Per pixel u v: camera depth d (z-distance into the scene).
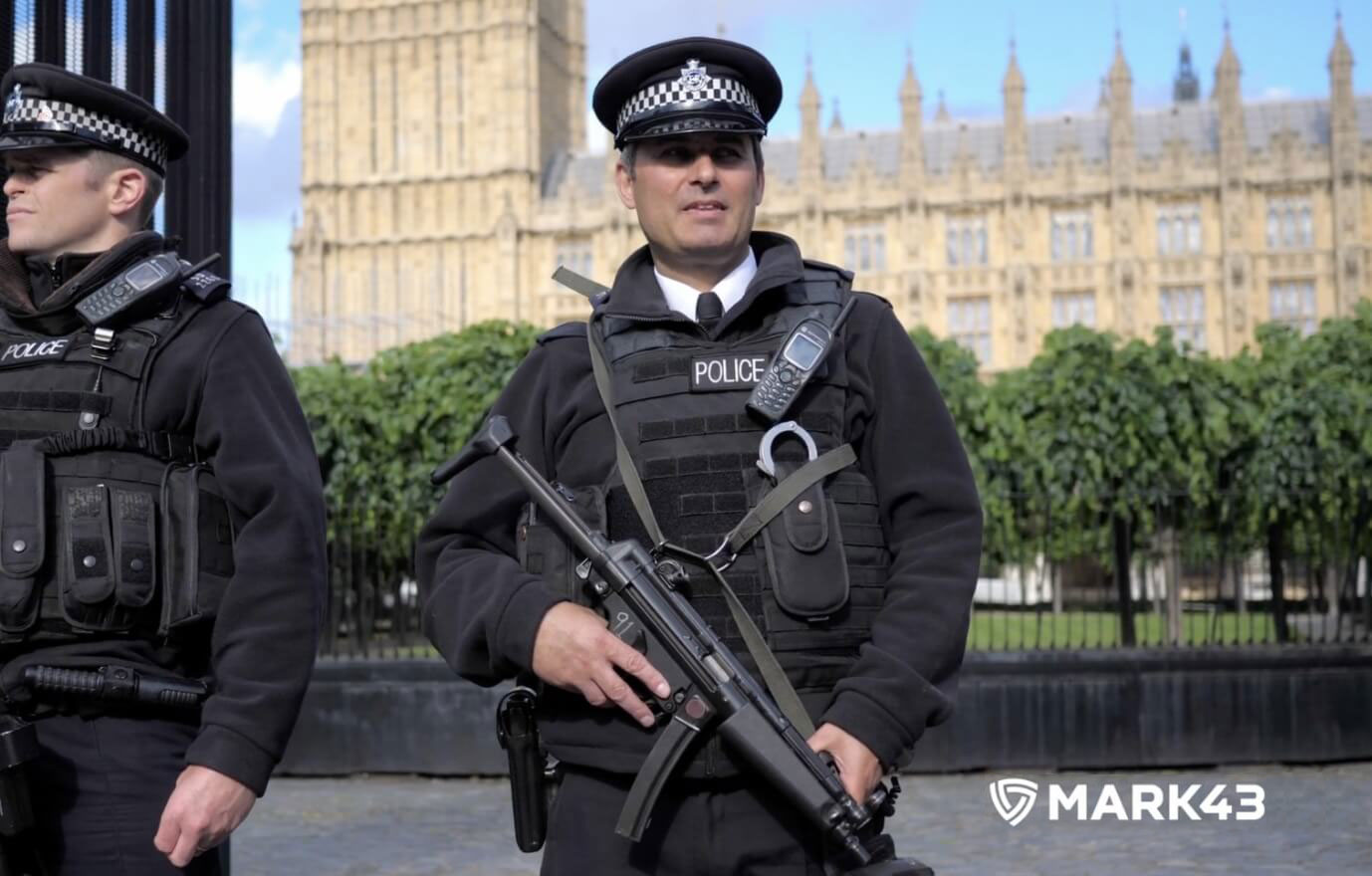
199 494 2.66
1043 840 8.02
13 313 2.74
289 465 2.70
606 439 2.58
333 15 68.75
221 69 5.49
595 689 2.33
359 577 12.07
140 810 2.54
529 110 67.25
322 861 7.73
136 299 2.70
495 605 2.43
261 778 2.52
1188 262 61.34
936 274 63.22
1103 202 61.97
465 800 9.91
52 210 2.78
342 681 11.09
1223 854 7.48
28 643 2.55
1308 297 60.56
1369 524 11.77
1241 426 16.38
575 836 2.46
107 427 2.64
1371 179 60.12
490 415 2.65
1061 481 15.94
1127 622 12.06
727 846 2.38
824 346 2.53
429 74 68.12
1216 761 10.56
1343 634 13.33
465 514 2.64
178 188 5.20
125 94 2.84
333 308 67.81
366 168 68.19
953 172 63.16
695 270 2.67
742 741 2.29
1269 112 65.75
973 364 23.70
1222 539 12.11
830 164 67.75
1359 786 9.70
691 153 2.62
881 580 2.53
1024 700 10.59
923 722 2.34
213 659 2.60
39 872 2.52
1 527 2.53
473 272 67.00
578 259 66.81
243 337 2.78
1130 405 15.67
